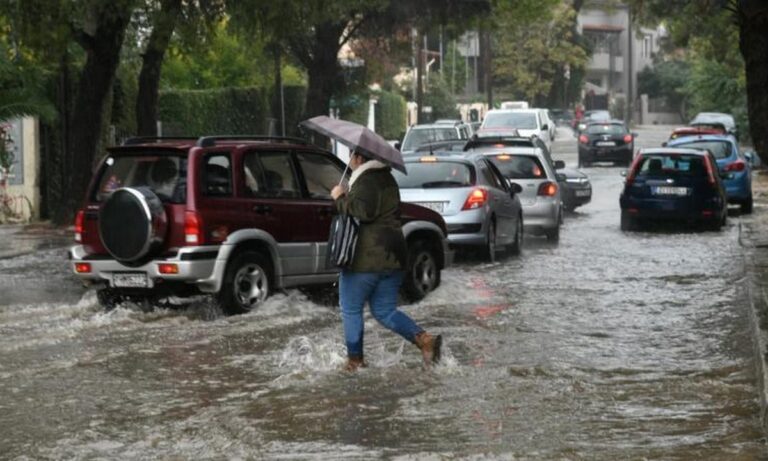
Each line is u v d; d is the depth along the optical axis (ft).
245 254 84.48
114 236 81.82
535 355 69.92
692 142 194.49
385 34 230.89
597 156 328.29
